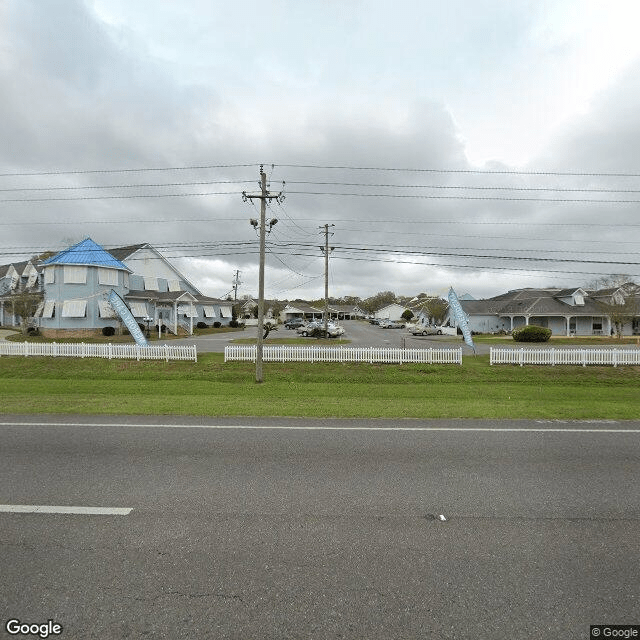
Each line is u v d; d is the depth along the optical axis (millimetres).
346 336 47562
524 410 11156
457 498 5453
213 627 3109
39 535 4402
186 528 4574
